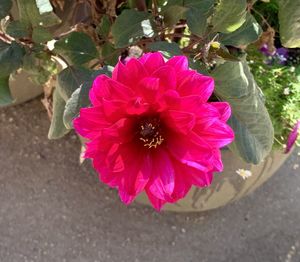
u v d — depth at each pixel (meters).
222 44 0.30
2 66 0.29
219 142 0.21
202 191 0.38
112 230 0.44
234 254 0.44
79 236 0.44
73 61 0.32
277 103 0.36
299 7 0.31
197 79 0.21
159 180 0.22
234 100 0.30
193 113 0.21
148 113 0.22
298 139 0.35
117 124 0.21
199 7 0.30
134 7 0.33
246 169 0.37
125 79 0.21
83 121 0.21
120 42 0.30
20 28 0.29
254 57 0.37
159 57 0.22
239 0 0.27
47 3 0.28
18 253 0.43
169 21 0.30
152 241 0.44
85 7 0.37
